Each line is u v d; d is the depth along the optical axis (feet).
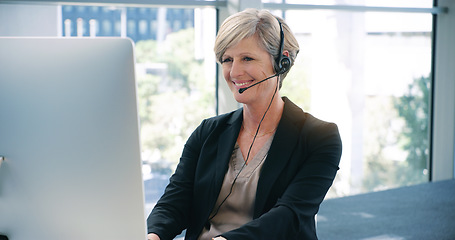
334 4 14.40
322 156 4.75
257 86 4.84
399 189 16.87
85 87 3.19
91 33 11.28
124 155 3.26
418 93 17.04
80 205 3.37
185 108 12.56
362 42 15.26
